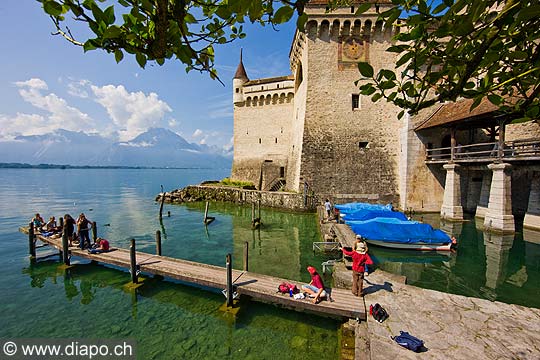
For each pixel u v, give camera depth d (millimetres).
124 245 17469
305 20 1731
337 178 25875
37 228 16234
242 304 9148
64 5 1528
